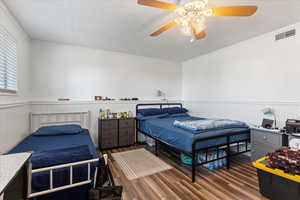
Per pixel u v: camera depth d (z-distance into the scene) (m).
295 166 1.45
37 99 2.93
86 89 3.41
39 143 2.05
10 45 1.99
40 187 1.17
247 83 2.94
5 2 1.75
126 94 3.89
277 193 1.55
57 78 3.12
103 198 1.19
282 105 2.43
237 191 1.77
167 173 2.21
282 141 2.09
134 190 1.80
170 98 4.57
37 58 2.94
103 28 2.45
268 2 1.75
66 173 1.26
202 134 2.10
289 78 2.35
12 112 2.02
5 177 0.68
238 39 2.91
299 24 2.24
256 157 2.40
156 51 3.68
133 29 2.49
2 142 1.74
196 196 1.68
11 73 2.02
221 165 2.44
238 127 2.55
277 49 2.49
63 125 2.89
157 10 1.93
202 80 4.02
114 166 2.43
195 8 1.48
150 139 3.59
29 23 2.27
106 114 3.52
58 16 2.08
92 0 1.73
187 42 3.07
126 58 3.88
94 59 3.49
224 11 1.47
